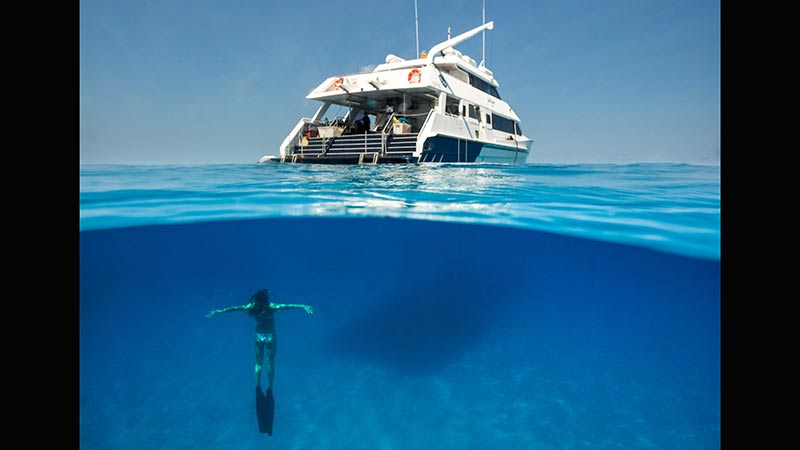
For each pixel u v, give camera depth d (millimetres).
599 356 7395
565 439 4758
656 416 5285
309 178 11828
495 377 6461
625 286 9125
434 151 15984
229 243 10625
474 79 20578
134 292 10594
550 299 10273
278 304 5230
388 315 9812
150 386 6602
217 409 5754
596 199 8914
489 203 8836
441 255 10484
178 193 8914
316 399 5805
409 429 5000
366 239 10531
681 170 14773
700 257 7383
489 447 4609
